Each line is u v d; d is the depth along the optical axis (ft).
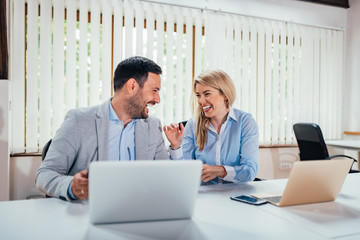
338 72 13.12
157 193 2.76
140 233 2.61
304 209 3.40
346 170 3.63
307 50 12.34
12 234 2.57
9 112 8.04
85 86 9.12
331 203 3.67
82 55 9.05
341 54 13.14
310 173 3.37
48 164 4.10
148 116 4.95
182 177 2.78
